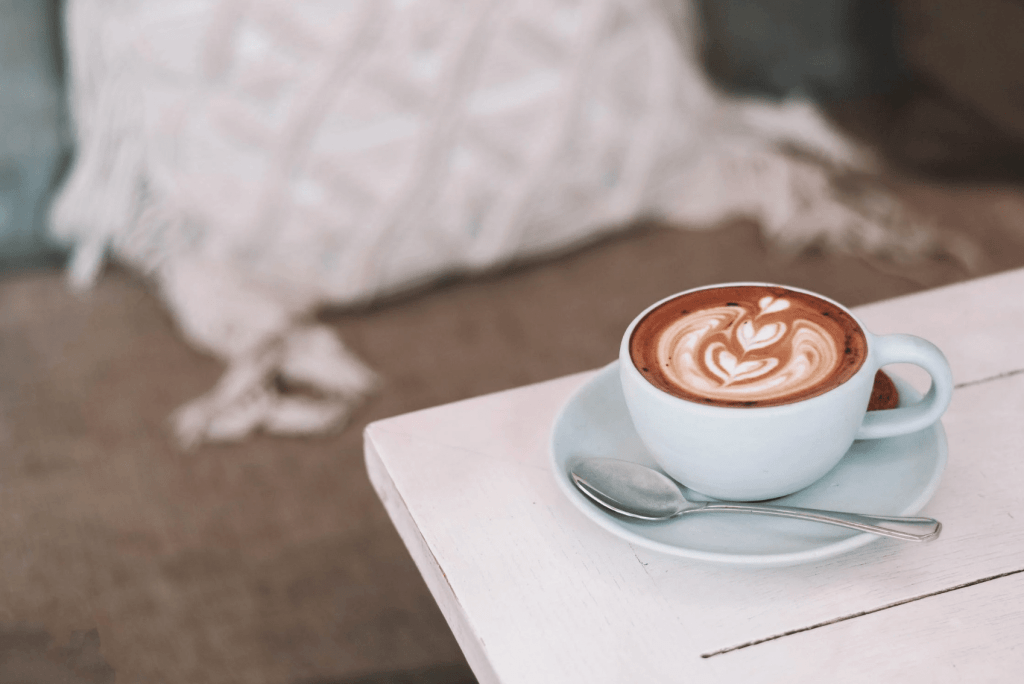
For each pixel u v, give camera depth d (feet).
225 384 3.72
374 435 1.27
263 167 3.99
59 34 4.49
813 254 4.21
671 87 4.50
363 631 2.52
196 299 4.09
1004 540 1.01
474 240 4.29
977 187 4.56
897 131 5.00
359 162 4.01
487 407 1.32
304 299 4.19
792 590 0.97
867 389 0.97
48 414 3.68
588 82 4.21
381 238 4.11
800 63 5.29
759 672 0.89
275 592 2.70
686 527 1.01
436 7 3.82
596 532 1.08
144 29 3.88
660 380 1.00
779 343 1.03
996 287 1.51
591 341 3.85
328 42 3.77
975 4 4.87
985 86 4.88
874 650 0.90
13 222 4.66
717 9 5.16
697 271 4.22
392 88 3.90
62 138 4.62
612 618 0.96
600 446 1.15
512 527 1.10
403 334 4.03
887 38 5.26
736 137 4.82
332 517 3.01
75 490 3.23
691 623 0.95
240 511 3.07
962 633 0.91
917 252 4.12
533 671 0.91
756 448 0.94
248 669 2.42
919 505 0.97
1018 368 1.30
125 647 2.53
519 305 4.16
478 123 4.07
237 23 3.76
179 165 4.14
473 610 0.98
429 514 1.12
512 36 4.00
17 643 2.55
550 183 4.26
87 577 2.81
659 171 4.52
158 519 3.06
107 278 4.64
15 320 4.35
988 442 1.16
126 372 3.91
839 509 1.01
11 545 2.97
